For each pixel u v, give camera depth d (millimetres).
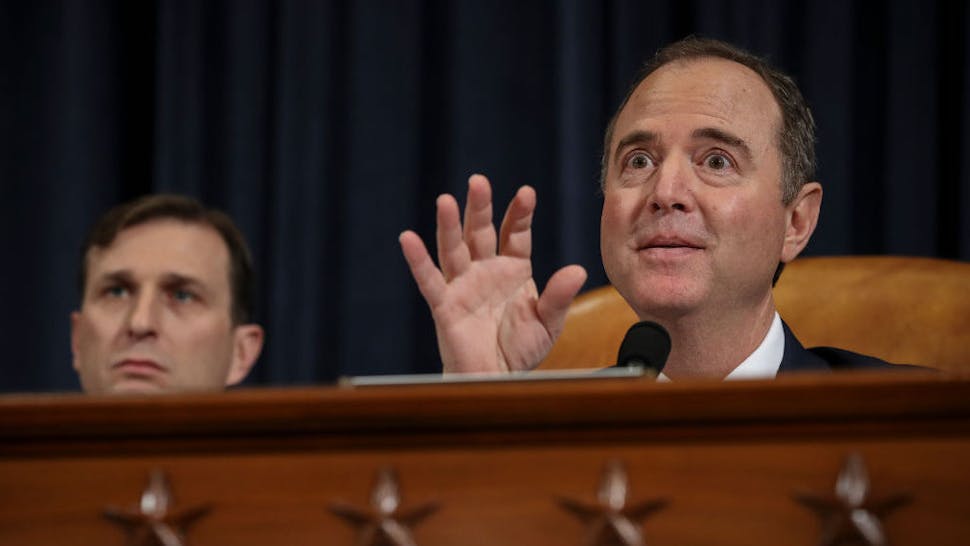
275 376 3627
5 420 1129
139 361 2387
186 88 3762
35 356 3754
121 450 1127
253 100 3762
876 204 3561
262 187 3754
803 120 2469
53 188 3783
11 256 3787
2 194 3797
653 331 1624
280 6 3740
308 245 3652
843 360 2447
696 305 2264
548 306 1993
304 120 3678
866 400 1053
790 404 1060
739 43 3508
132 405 1115
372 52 3678
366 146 3656
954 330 2684
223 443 1118
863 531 1038
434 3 3727
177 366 2410
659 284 2262
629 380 1182
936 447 1051
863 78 3582
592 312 2824
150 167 3910
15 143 3816
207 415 1111
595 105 3566
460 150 3623
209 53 3816
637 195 2312
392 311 3609
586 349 2797
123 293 2439
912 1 3488
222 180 3775
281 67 3705
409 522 1083
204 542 1104
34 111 3820
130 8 3938
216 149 3793
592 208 3539
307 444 1108
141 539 1102
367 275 3627
